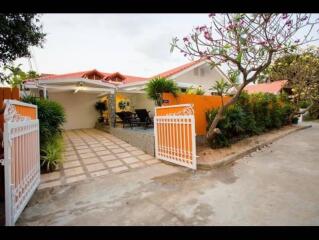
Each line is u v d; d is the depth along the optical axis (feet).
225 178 13.43
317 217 8.34
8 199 8.16
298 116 43.39
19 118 9.81
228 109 20.90
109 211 9.61
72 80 29.22
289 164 15.87
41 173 15.30
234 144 21.49
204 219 8.56
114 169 16.15
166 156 17.87
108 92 35.78
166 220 8.62
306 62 38.06
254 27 15.66
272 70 40.06
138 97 44.21
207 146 20.58
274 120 32.04
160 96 20.07
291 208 9.12
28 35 16.83
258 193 10.84
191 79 40.34
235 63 16.42
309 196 10.25
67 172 15.49
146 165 17.15
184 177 13.98
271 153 19.60
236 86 20.26
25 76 35.14
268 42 15.42
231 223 8.20
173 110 17.25
